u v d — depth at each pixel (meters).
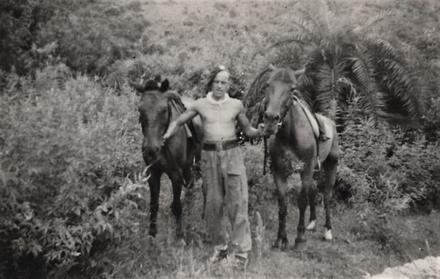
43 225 3.60
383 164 7.39
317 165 5.80
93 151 4.22
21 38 10.79
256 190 7.06
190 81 9.64
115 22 13.46
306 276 4.72
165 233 5.46
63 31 11.48
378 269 5.10
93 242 4.15
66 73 10.05
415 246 5.96
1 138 3.84
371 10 11.84
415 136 8.51
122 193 3.94
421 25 10.66
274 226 6.45
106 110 6.75
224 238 4.77
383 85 8.65
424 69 8.65
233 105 4.62
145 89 4.88
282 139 5.32
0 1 10.53
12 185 3.60
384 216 6.33
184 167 5.41
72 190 3.77
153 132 4.57
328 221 6.23
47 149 3.78
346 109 8.14
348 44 8.42
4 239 3.68
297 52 8.36
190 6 17.92
